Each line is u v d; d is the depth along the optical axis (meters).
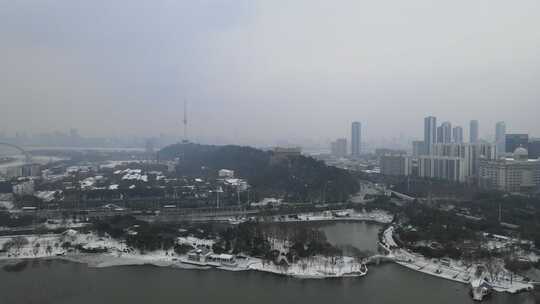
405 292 187.50
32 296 179.88
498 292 187.50
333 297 181.12
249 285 195.50
